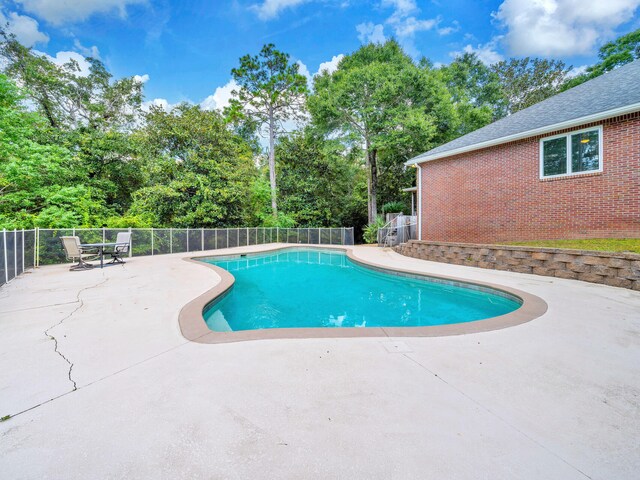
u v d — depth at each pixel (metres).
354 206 26.89
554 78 25.56
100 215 15.00
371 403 2.01
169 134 16.41
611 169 7.76
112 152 17.55
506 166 9.91
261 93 21.28
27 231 9.18
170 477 1.43
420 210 12.94
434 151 12.25
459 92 23.48
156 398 2.09
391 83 17.78
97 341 3.17
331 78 21.36
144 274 7.71
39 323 3.76
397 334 3.32
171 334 3.38
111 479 1.42
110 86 20.14
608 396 2.09
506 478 1.40
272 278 9.16
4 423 1.82
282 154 25.36
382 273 8.94
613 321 3.71
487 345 3.01
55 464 1.51
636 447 1.59
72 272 8.14
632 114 7.42
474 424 1.79
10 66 16.08
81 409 1.97
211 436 1.70
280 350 2.91
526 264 7.32
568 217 8.55
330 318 5.40
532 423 1.79
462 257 9.04
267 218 21.16
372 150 20.89
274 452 1.58
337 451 1.58
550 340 3.12
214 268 8.83
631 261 5.44
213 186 16.97
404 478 1.40
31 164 11.55
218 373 2.45
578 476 1.41
